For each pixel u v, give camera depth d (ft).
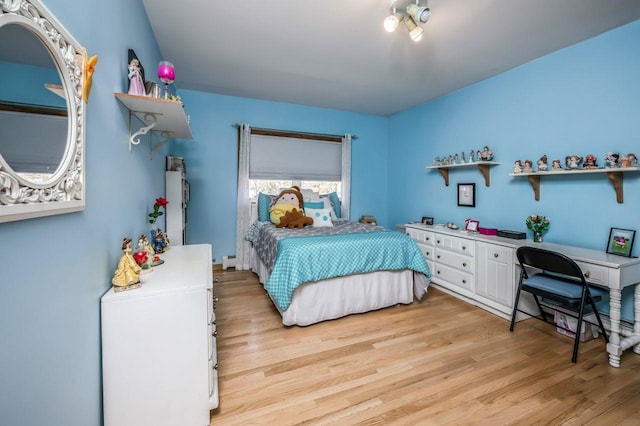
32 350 2.26
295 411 4.47
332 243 7.52
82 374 3.10
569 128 7.63
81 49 2.89
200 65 9.10
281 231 9.44
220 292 9.66
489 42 7.48
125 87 4.69
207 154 12.07
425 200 12.94
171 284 3.97
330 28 6.92
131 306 3.64
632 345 5.89
